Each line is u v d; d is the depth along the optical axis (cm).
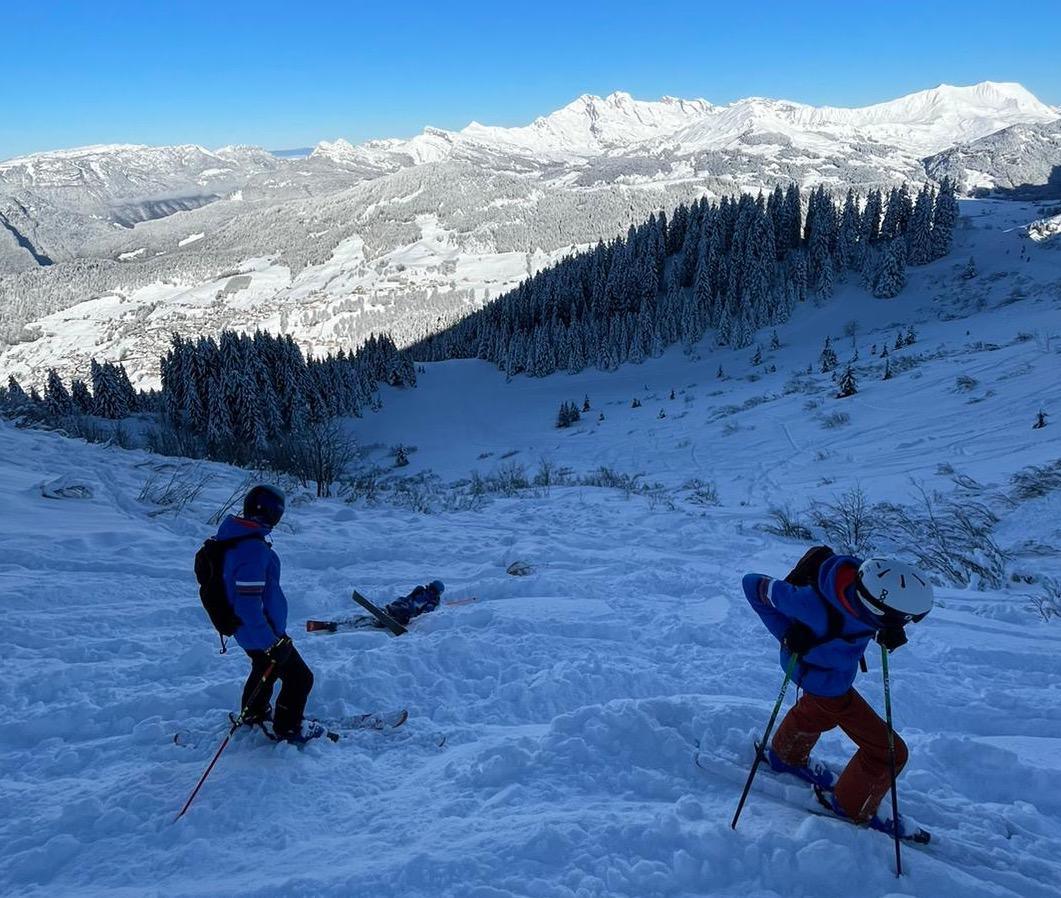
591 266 10512
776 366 6806
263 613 371
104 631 607
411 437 6688
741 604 748
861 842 289
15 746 415
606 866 280
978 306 7012
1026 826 336
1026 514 1409
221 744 392
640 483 2617
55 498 1057
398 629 634
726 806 324
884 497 1827
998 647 624
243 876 285
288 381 5669
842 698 301
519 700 490
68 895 275
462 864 280
